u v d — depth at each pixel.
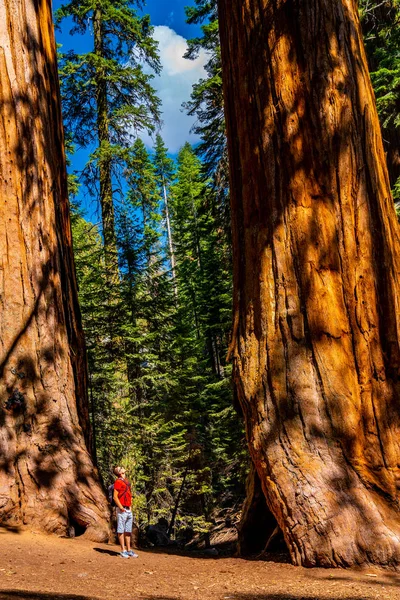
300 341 7.34
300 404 7.14
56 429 9.35
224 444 22.03
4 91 10.12
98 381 18.28
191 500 24.28
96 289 19.14
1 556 6.59
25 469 8.80
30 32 10.70
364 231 7.48
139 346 19.52
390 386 7.18
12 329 9.48
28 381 9.37
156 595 4.87
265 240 7.84
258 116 8.08
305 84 7.78
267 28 8.07
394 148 18.03
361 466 6.76
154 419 19.84
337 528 6.31
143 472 19.45
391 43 16.31
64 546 7.89
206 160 20.25
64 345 10.09
